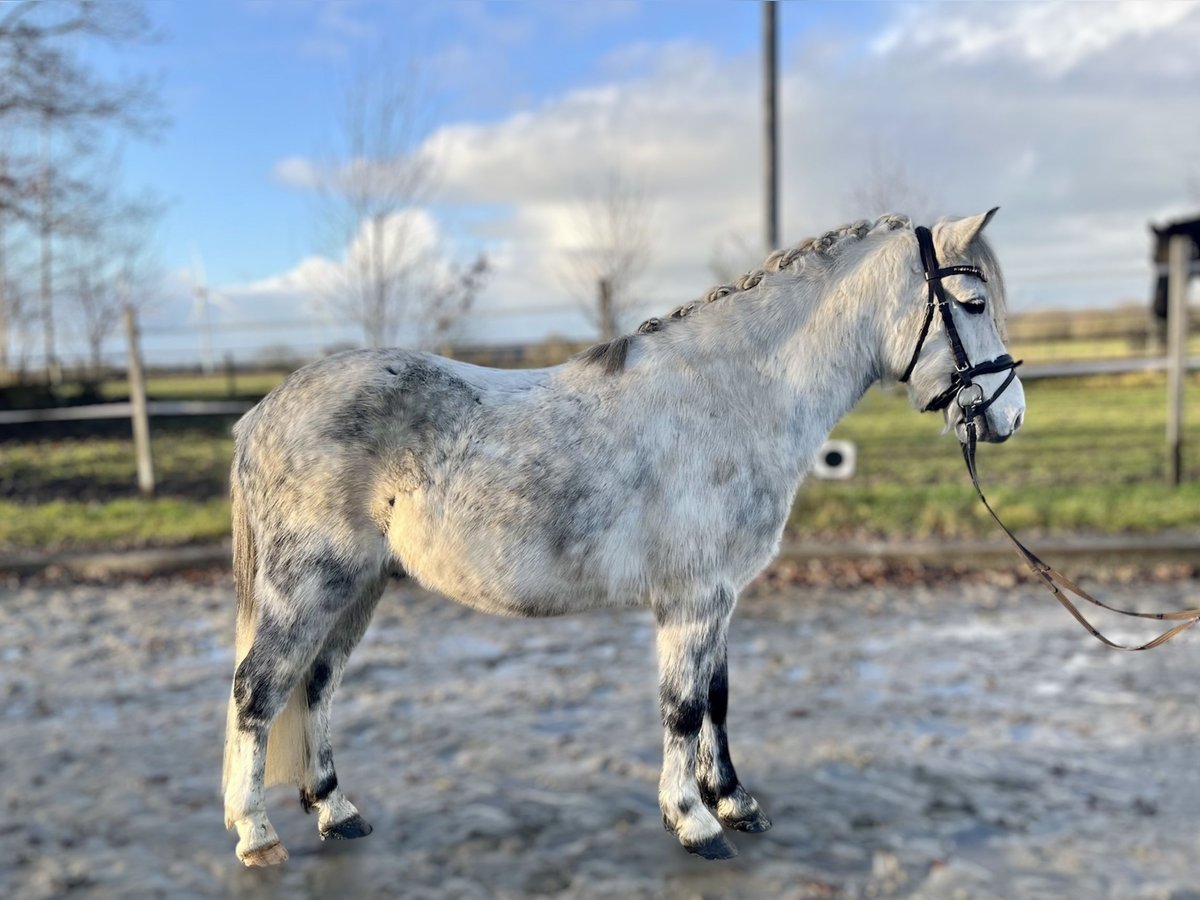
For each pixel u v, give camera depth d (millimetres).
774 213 6914
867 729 3832
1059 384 17297
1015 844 2906
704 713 2996
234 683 2748
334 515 2709
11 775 3506
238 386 17609
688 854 2887
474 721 4027
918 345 2893
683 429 2807
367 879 2787
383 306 8297
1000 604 5602
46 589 6297
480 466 2729
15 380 15656
